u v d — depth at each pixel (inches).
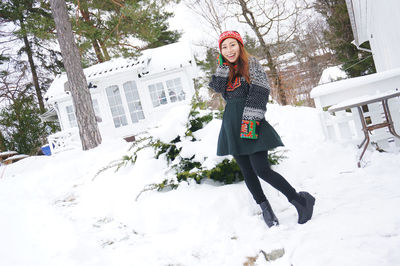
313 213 97.4
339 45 641.6
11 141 555.2
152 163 149.6
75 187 181.5
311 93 175.2
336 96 172.4
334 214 92.1
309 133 197.5
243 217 105.7
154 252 93.0
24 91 753.0
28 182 218.8
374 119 161.8
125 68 476.4
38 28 376.2
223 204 111.8
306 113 244.1
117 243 103.5
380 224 77.9
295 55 788.0
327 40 719.7
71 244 98.8
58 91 512.1
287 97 753.0
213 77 99.0
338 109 140.0
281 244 81.5
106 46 405.7
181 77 484.4
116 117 502.3
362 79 165.8
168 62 486.6
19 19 660.7
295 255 75.0
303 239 80.8
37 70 776.3
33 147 559.5
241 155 96.9
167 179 133.6
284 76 737.6
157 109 485.1
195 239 96.7
